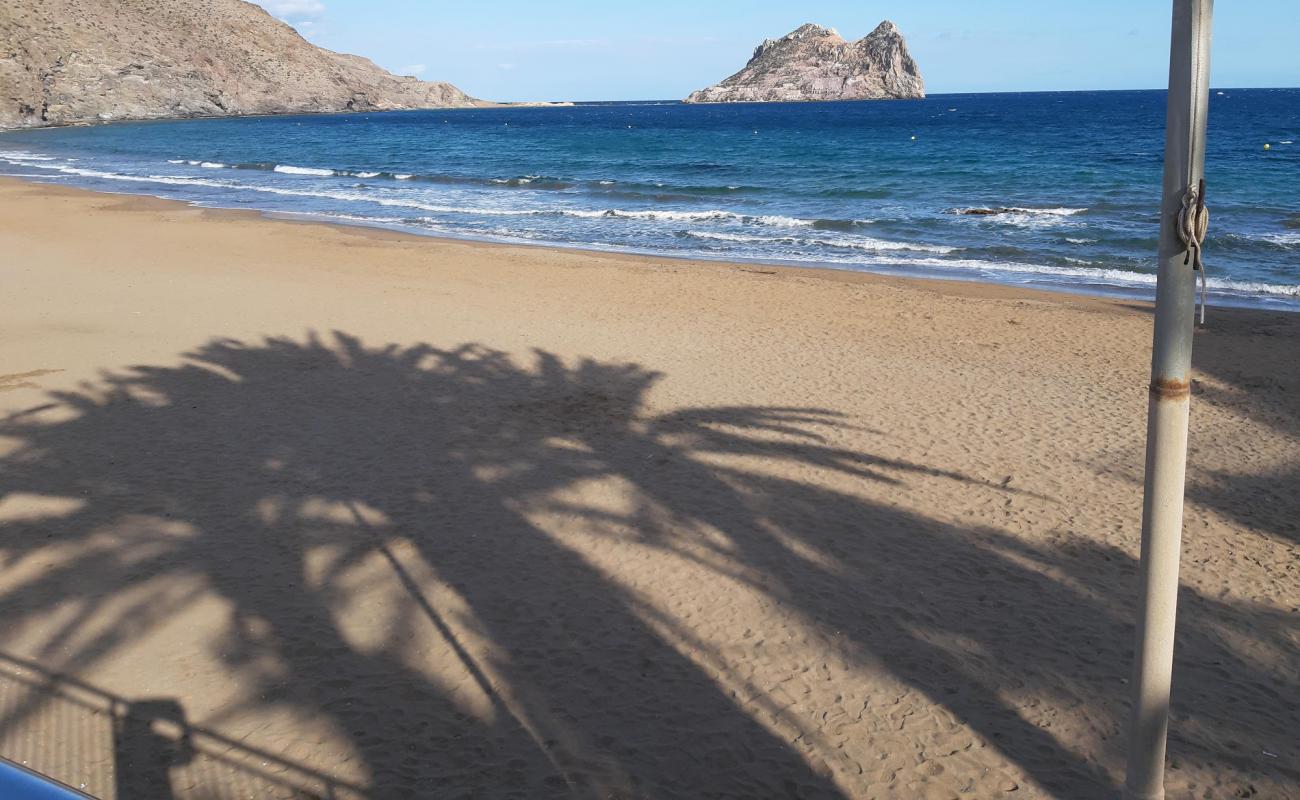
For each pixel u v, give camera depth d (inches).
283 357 461.7
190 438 351.9
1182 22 103.3
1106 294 672.4
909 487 313.9
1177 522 119.2
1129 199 1215.6
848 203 1230.9
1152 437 117.2
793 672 210.2
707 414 385.7
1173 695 204.2
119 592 241.1
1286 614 237.5
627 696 200.7
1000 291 663.1
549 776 174.9
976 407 397.1
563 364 456.1
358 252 795.4
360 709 194.7
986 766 180.2
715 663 213.3
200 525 280.5
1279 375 448.1
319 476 318.0
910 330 531.8
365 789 170.6
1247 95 7790.4
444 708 195.6
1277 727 193.8
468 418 378.3
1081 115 4362.7
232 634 222.4
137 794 167.6
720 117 5600.4
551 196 1339.8
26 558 258.4
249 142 2933.1
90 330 507.2
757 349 487.8
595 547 269.3
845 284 666.8
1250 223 954.1
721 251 871.1
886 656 216.8
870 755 183.0
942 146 2297.0
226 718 190.9
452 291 629.3
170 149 2539.4
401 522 283.9
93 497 298.8
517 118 6422.2
